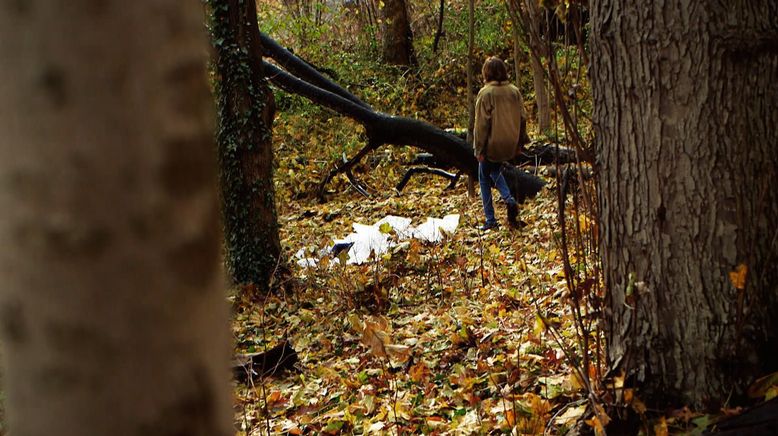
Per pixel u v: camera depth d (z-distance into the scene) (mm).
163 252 648
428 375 4578
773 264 2828
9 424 664
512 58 18734
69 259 625
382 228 7473
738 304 2781
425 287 6887
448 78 18812
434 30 21156
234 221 8164
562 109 3018
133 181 633
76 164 620
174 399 664
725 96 2748
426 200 11492
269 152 8227
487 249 7273
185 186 658
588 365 3088
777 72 2791
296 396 4855
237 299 7699
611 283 3066
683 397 2896
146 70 635
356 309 6676
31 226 624
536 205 9617
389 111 17828
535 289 5848
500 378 4145
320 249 8898
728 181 2771
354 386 4848
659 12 2785
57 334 631
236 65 8047
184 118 658
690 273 2840
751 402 2793
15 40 618
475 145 8320
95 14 616
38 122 618
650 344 2943
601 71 3002
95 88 620
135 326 642
